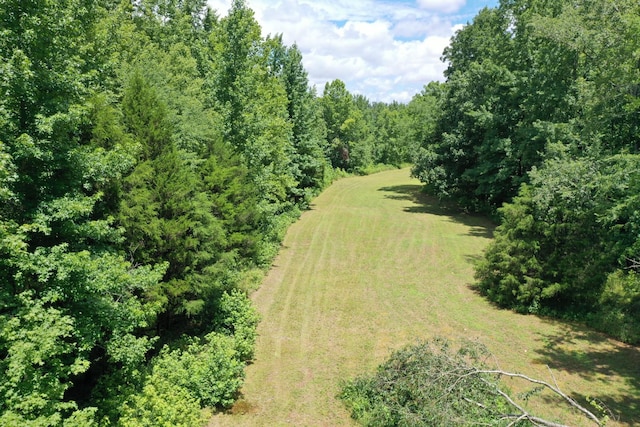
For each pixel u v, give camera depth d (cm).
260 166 2114
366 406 940
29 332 641
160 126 1155
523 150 2530
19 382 645
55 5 772
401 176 6044
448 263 2120
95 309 800
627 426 877
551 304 1516
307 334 1360
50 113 763
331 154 6141
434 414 741
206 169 1605
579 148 1986
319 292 1734
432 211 3494
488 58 3228
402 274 1962
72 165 800
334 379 1096
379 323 1440
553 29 1852
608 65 1467
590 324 1397
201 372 980
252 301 1631
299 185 3472
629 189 1220
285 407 978
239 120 1955
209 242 1240
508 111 2866
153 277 899
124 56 1945
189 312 1184
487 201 3253
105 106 1047
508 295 1552
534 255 1507
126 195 1049
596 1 1625
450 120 3428
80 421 670
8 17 732
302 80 3322
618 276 1392
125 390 883
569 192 1402
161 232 1099
